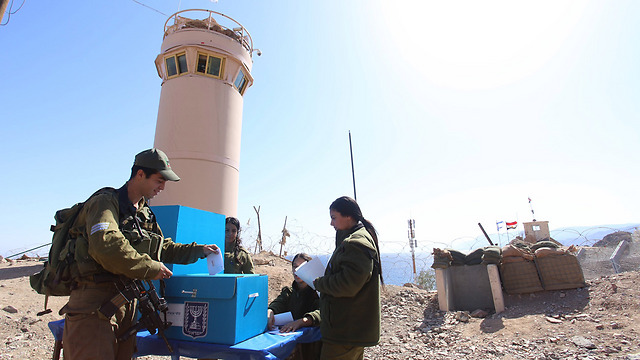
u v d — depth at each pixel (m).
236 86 13.06
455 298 7.93
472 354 4.92
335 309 2.52
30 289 6.93
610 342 4.71
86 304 1.97
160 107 12.19
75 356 1.93
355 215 2.80
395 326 6.69
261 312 2.63
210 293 2.28
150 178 2.26
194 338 2.27
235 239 4.78
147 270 1.97
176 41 12.11
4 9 4.40
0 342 4.66
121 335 2.15
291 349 2.49
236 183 12.36
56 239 2.10
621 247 9.62
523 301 7.02
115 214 2.09
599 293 6.40
